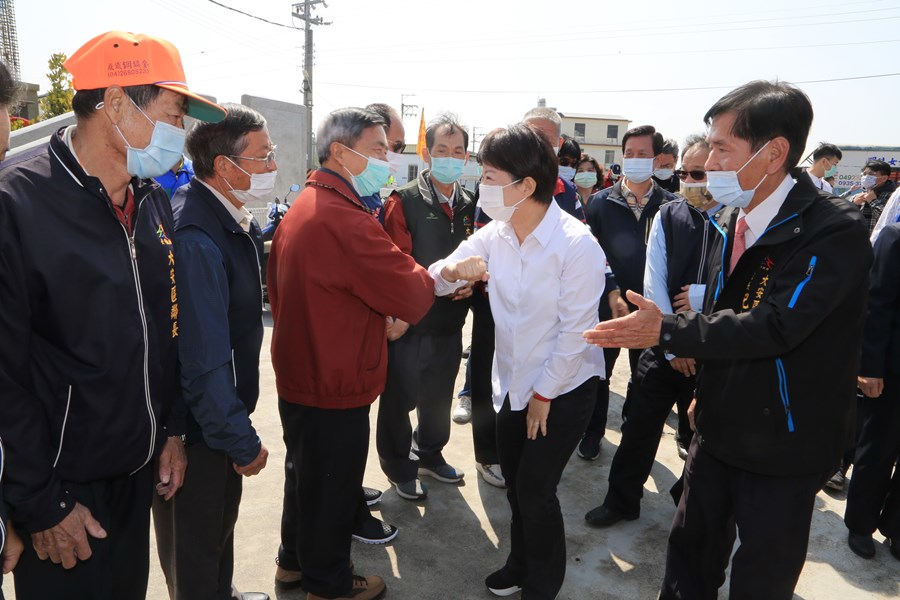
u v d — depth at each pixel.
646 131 3.23
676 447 3.74
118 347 1.33
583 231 1.93
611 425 4.09
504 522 2.82
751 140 1.54
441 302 2.90
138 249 1.41
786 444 1.58
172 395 1.61
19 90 1.25
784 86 1.55
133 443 1.39
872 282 2.49
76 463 1.32
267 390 4.30
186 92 1.34
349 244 1.79
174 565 1.80
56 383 1.28
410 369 2.85
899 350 2.45
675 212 2.79
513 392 2.07
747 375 1.61
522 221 1.96
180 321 1.56
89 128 1.32
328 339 1.84
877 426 2.57
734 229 1.84
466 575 2.42
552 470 1.98
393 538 2.63
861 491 2.64
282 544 2.24
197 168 1.72
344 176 1.99
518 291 2.01
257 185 1.74
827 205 1.51
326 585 2.01
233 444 1.61
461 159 2.87
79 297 1.26
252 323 1.80
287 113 10.91
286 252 1.87
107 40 1.29
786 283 1.49
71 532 1.31
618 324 1.53
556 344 1.90
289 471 2.16
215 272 1.60
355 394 1.91
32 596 1.38
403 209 2.93
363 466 2.02
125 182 1.40
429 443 3.17
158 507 1.82
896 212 3.23
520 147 1.86
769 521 1.63
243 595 2.16
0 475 1.16
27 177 1.21
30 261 1.19
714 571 1.93
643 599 2.32
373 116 1.98
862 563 2.60
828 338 1.54
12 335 1.18
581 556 2.58
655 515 2.94
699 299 2.52
